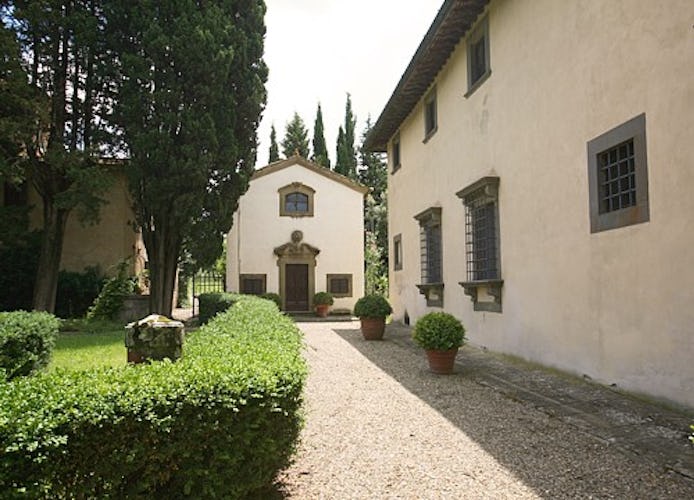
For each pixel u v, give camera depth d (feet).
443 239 35.65
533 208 23.47
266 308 24.77
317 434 14.38
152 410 7.95
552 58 21.91
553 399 17.51
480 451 12.84
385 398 18.60
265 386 8.93
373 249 89.61
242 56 46.29
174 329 13.92
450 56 34.22
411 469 11.75
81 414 7.44
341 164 116.67
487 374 22.45
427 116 39.45
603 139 18.52
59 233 43.98
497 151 27.17
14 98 38.09
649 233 16.25
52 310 43.50
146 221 43.96
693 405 14.62
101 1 43.16
